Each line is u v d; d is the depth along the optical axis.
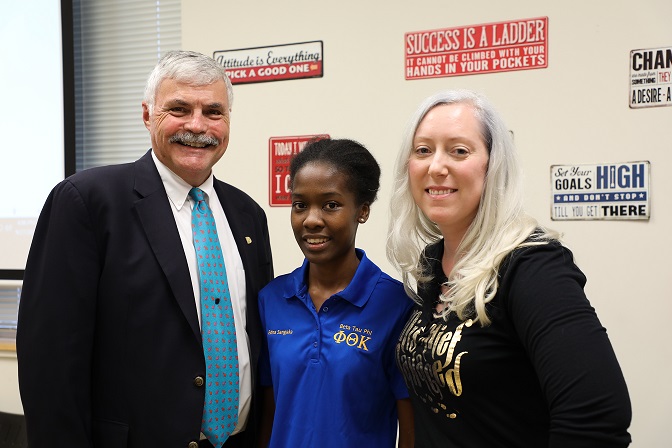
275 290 1.45
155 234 1.39
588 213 1.98
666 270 1.90
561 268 0.99
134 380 1.34
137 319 1.34
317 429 1.27
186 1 2.47
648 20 1.90
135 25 2.73
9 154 2.76
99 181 1.39
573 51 1.98
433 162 1.13
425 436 1.15
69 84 2.65
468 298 1.06
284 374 1.32
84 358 1.33
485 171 1.13
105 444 1.34
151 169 1.47
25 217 2.74
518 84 2.04
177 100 1.40
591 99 1.97
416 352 1.13
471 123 1.12
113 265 1.35
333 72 2.27
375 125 2.22
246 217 1.63
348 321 1.31
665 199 1.90
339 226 1.29
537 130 2.03
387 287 1.36
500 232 1.09
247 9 2.38
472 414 1.06
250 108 2.39
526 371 1.03
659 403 1.92
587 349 0.90
